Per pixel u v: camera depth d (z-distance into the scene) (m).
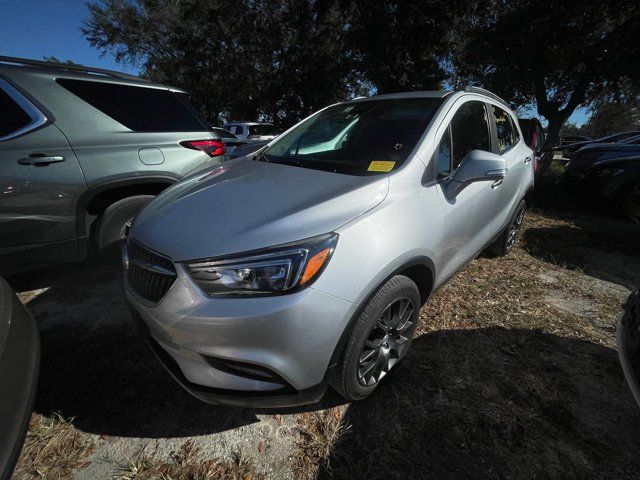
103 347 2.34
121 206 2.99
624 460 1.64
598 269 3.70
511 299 2.98
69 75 2.79
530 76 9.55
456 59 15.73
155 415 1.87
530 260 3.82
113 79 3.01
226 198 1.79
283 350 1.44
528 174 3.64
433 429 1.78
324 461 1.64
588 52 8.52
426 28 14.30
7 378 1.34
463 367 2.18
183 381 1.63
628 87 10.72
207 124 3.57
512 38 9.19
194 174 2.43
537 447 1.69
